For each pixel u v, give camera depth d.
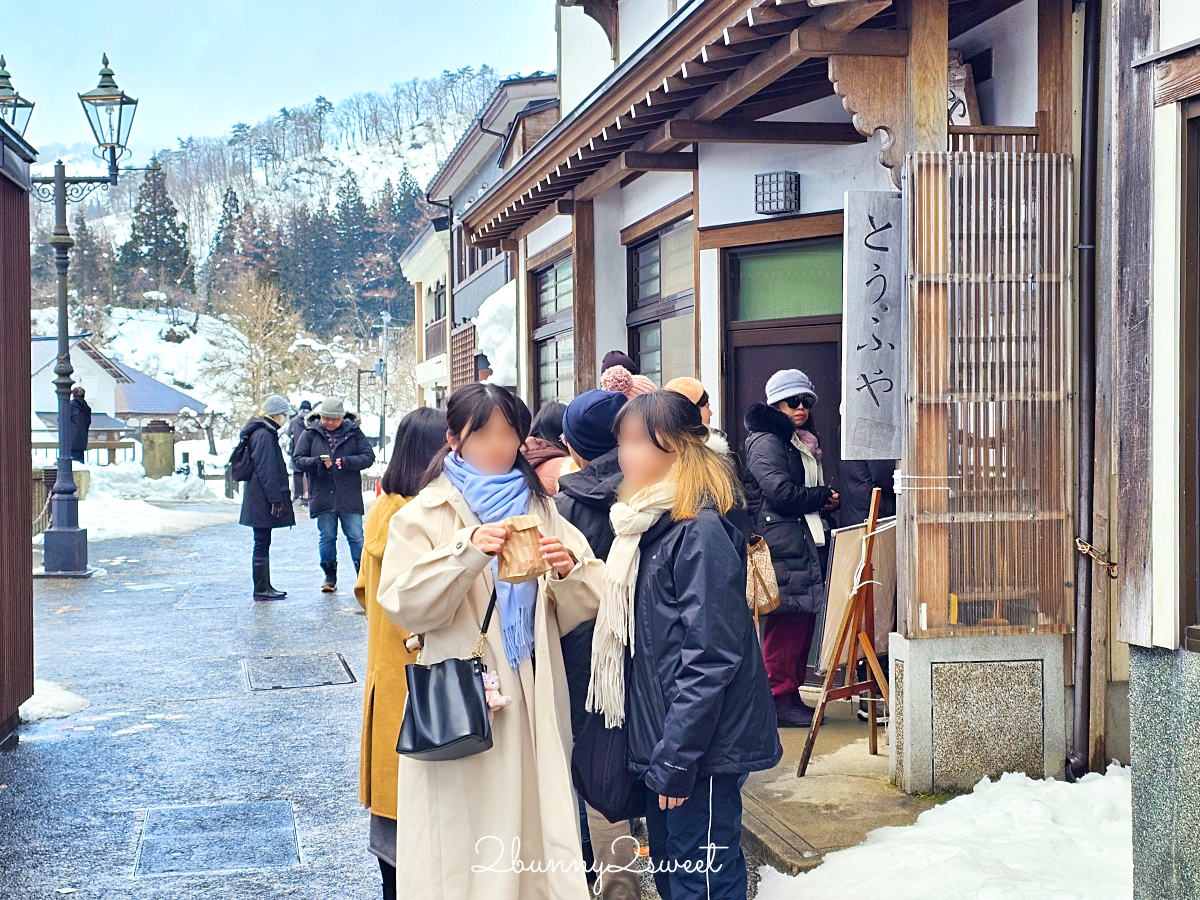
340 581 11.75
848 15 4.32
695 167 7.21
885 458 4.62
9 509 5.88
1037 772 4.64
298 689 6.97
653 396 3.05
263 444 10.37
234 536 16.88
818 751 5.25
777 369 6.88
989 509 4.60
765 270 6.94
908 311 4.53
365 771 3.44
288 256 118.50
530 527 2.82
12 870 4.14
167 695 6.81
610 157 7.64
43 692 6.62
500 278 19.73
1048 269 4.59
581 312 9.16
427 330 33.06
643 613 2.96
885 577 5.09
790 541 5.61
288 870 4.15
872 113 4.56
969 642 4.61
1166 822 2.96
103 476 25.73
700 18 5.06
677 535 2.90
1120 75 3.11
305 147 197.25
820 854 3.99
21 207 6.05
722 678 2.77
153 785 5.11
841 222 6.40
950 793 4.60
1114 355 3.23
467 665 2.87
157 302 112.56
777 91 6.55
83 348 62.19
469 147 22.56
